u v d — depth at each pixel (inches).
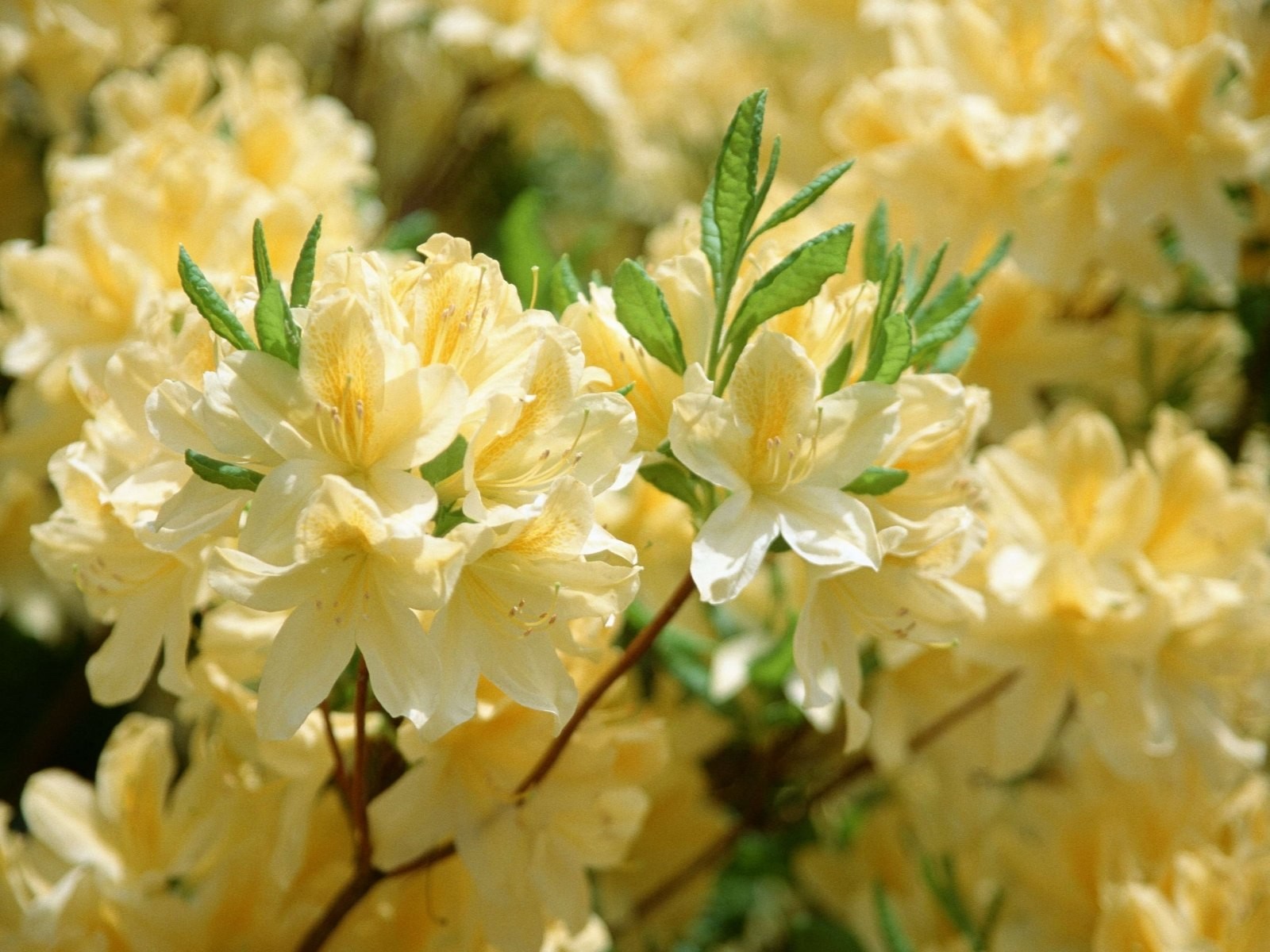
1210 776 23.3
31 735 31.3
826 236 17.7
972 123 25.7
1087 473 23.7
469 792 19.8
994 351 27.1
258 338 16.9
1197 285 29.0
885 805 28.3
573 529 16.9
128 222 23.6
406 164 37.1
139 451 18.9
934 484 18.7
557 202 37.9
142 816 21.9
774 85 38.4
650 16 34.6
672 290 18.7
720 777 29.2
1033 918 24.8
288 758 19.7
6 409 28.6
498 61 33.5
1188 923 21.9
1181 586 23.2
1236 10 27.1
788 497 18.1
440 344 17.3
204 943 20.8
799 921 27.1
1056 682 23.1
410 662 16.8
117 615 19.8
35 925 20.5
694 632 26.2
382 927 21.0
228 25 34.0
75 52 29.6
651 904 26.9
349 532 16.5
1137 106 25.7
